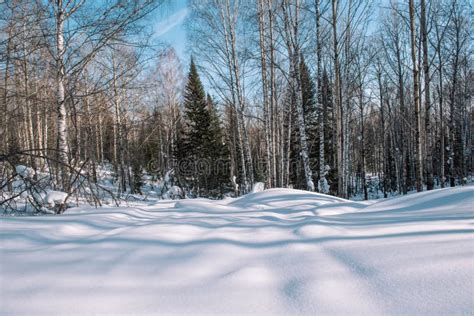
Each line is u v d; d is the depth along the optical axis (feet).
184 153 58.80
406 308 3.81
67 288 4.51
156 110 49.01
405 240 6.10
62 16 17.37
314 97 52.24
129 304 4.12
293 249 6.26
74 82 17.70
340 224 8.39
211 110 68.95
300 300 4.17
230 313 3.91
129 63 20.07
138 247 6.46
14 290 4.41
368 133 87.86
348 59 30.68
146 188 50.65
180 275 5.09
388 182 71.15
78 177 14.23
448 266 4.66
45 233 7.45
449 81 48.60
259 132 63.26
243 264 5.57
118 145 42.80
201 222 9.30
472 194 9.59
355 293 4.28
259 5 29.53
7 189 14.79
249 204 14.96
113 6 15.60
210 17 32.32
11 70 17.90
